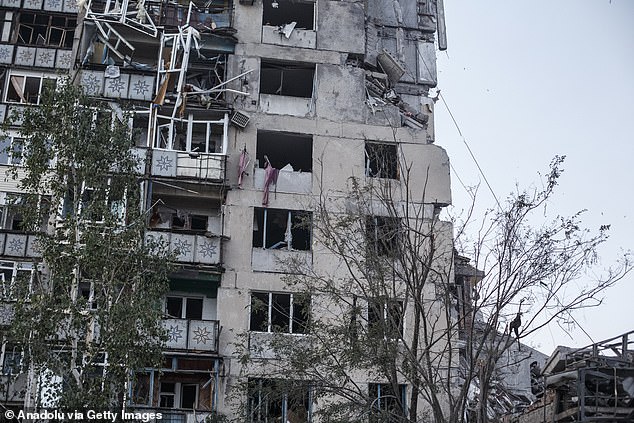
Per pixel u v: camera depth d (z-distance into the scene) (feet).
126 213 88.17
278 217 114.21
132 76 115.55
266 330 107.24
